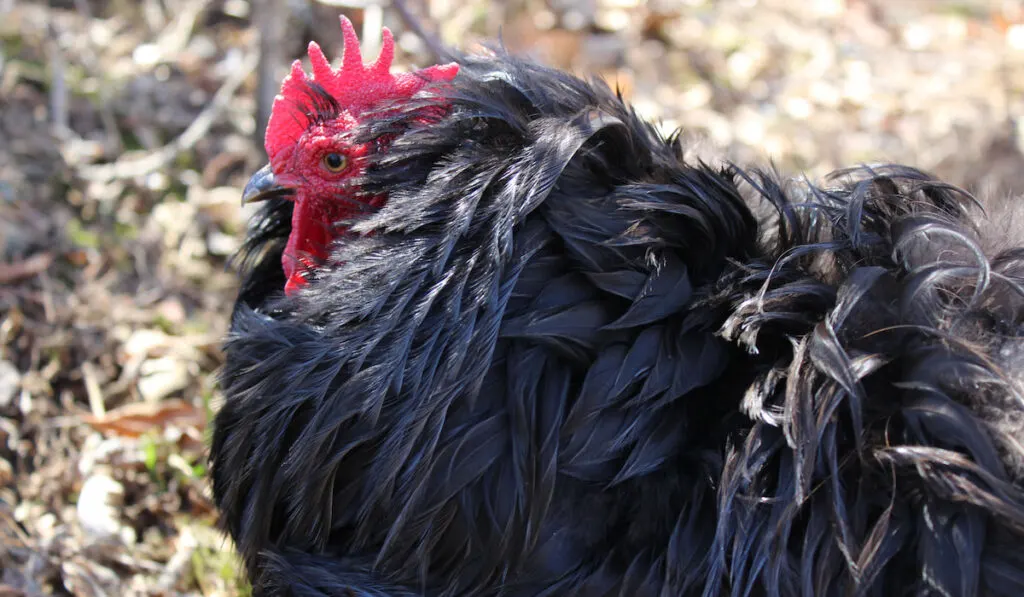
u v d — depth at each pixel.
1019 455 1.01
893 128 1.67
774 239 1.08
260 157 1.43
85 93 1.47
